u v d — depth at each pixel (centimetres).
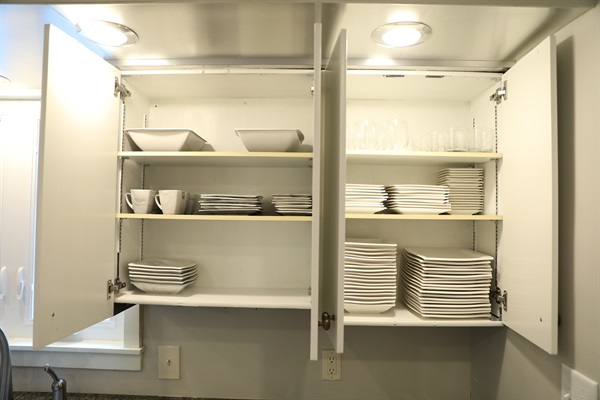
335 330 97
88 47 124
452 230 159
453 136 139
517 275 118
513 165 122
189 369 154
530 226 111
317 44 93
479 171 145
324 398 154
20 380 153
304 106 161
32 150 162
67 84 102
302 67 134
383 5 98
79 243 108
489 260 131
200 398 154
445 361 155
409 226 159
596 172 94
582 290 98
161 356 154
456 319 129
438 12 101
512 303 121
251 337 155
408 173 160
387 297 131
